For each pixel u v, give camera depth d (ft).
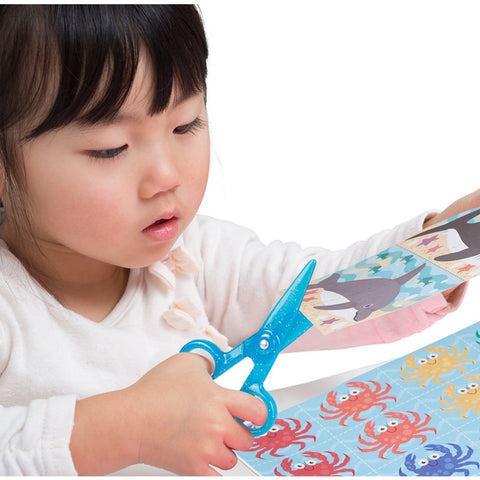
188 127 3.66
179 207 3.69
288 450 3.53
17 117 3.41
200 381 3.37
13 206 3.69
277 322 3.39
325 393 3.84
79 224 3.55
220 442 3.28
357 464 3.43
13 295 3.81
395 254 3.91
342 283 3.74
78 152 3.42
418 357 4.01
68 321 3.91
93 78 3.29
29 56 3.32
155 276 4.20
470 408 3.68
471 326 4.19
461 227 3.97
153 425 3.31
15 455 3.21
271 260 4.56
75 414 3.31
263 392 3.37
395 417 3.67
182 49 3.47
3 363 3.81
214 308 4.60
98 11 3.28
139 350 4.03
